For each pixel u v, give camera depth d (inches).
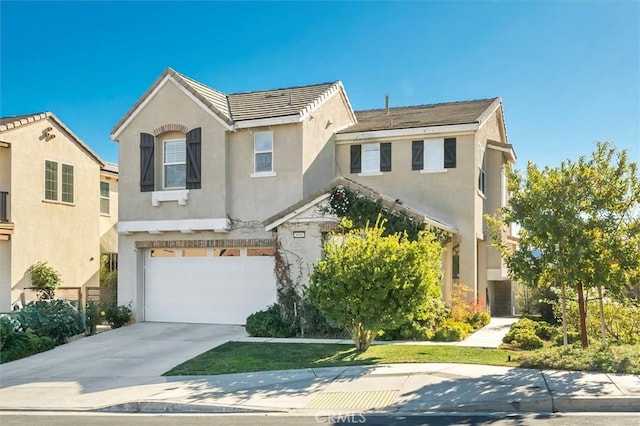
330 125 868.0
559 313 734.5
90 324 743.1
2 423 386.6
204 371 514.9
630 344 588.7
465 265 814.5
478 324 753.6
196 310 796.0
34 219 908.0
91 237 1024.9
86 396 456.8
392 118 952.9
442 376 449.7
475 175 820.6
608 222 490.3
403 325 644.1
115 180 1133.1
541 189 506.0
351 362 516.7
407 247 539.8
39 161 922.1
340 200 709.3
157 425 366.0
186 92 796.0
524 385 411.8
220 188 776.9
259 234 770.2
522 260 521.0
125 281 821.9
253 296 770.2
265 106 816.3
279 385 453.7
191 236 798.5
